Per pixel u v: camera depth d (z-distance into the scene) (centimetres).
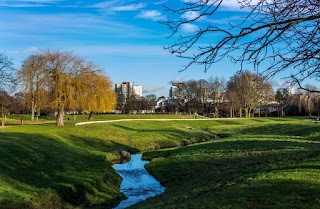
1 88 5438
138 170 3359
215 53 568
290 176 1722
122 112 15075
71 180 2475
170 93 14962
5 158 2528
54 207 1998
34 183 2245
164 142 5559
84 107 5753
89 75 5697
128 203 2253
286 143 3662
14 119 8294
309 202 1309
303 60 582
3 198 1820
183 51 565
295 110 11812
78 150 3847
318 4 548
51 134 4372
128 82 15125
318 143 3556
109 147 4803
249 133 6425
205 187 1917
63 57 5469
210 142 4416
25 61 5425
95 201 2252
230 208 1327
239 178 1894
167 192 2305
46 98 5453
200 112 14062
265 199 1398
